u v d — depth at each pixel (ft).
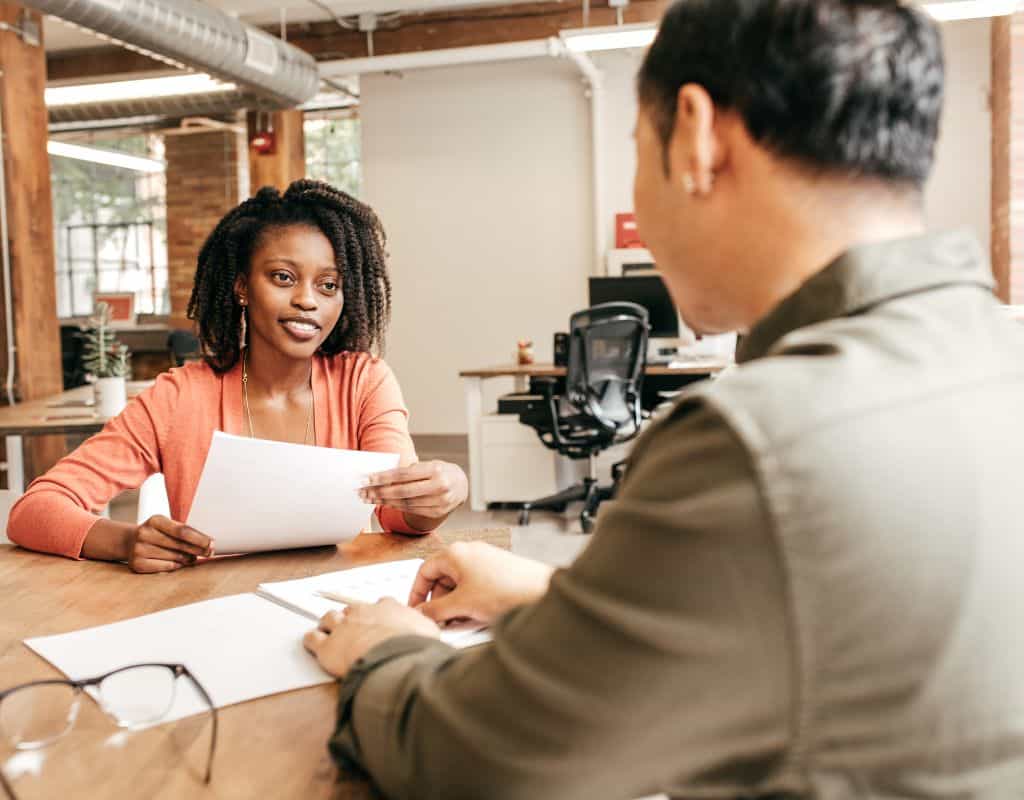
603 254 24.22
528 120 24.70
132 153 33.04
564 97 24.43
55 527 4.53
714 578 1.55
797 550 1.52
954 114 22.03
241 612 3.55
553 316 24.95
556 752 1.65
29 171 17.57
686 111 1.95
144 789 2.25
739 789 1.63
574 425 15.85
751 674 1.54
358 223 5.73
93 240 34.19
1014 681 1.58
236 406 5.63
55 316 18.17
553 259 24.84
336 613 3.14
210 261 5.51
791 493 1.54
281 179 27.58
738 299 2.06
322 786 2.25
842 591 1.52
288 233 5.40
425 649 2.34
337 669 2.85
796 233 1.90
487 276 25.26
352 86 29.14
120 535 4.41
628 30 18.04
